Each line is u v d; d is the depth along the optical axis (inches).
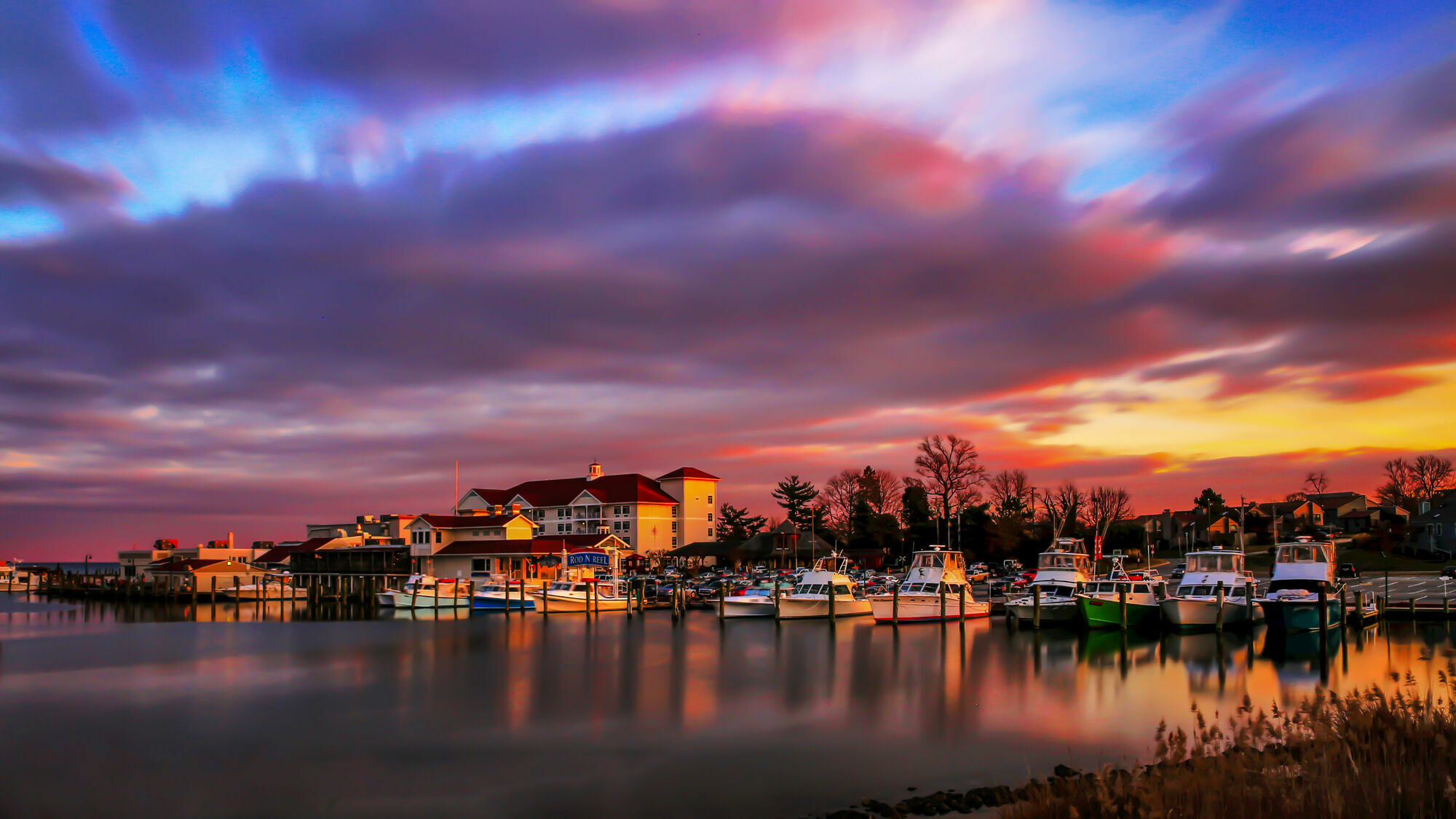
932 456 5241.1
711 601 3545.8
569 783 1068.5
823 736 1283.2
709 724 1364.4
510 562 4365.2
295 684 1736.0
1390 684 1599.4
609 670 1891.0
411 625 2977.4
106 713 1469.0
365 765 1147.3
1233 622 2411.4
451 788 1050.1
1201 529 6250.0
